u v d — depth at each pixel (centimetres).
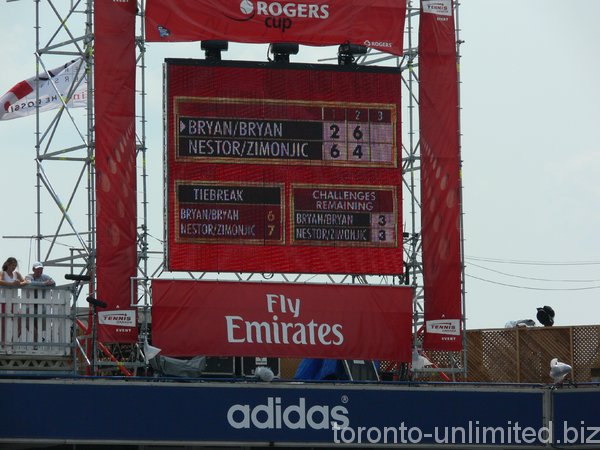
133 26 9331
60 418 8500
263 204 9325
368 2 9606
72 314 8781
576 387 9156
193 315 9188
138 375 9656
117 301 9162
